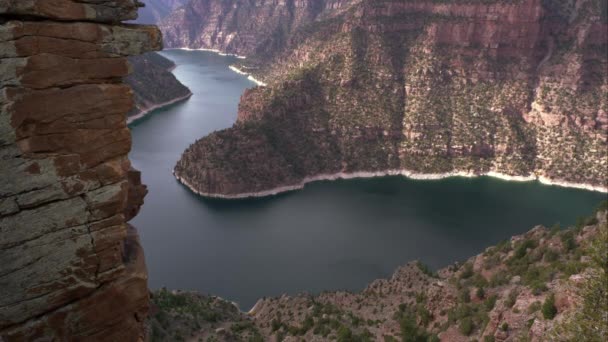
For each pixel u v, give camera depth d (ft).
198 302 267.18
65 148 44.80
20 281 44.32
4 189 42.55
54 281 46.01
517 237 236.02
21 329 45.14
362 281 433.89
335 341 191.62
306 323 225.35
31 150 43.32
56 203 44.98
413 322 195.21
